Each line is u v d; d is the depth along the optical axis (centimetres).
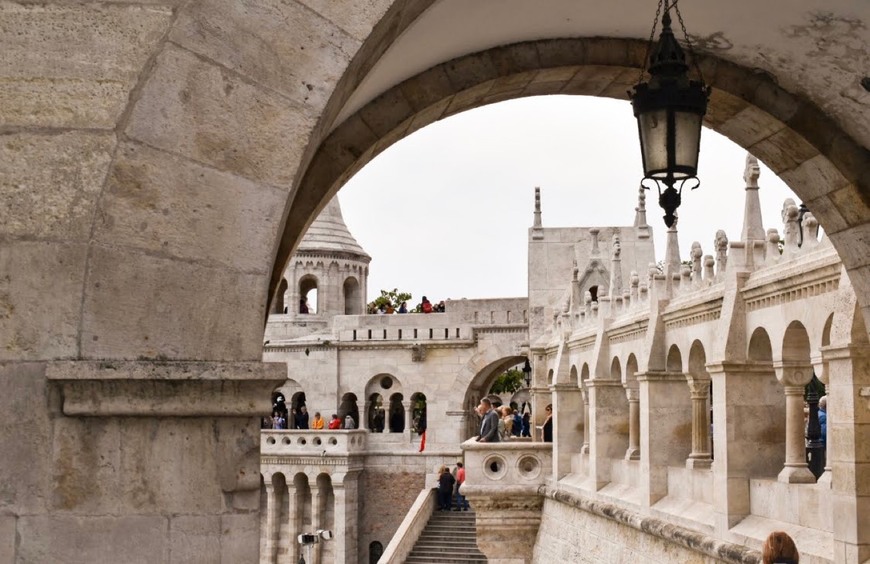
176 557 597
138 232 608
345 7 638
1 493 593
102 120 612
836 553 1677
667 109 948
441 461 6906
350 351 7181
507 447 3931
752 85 1056
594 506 3148
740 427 2148
